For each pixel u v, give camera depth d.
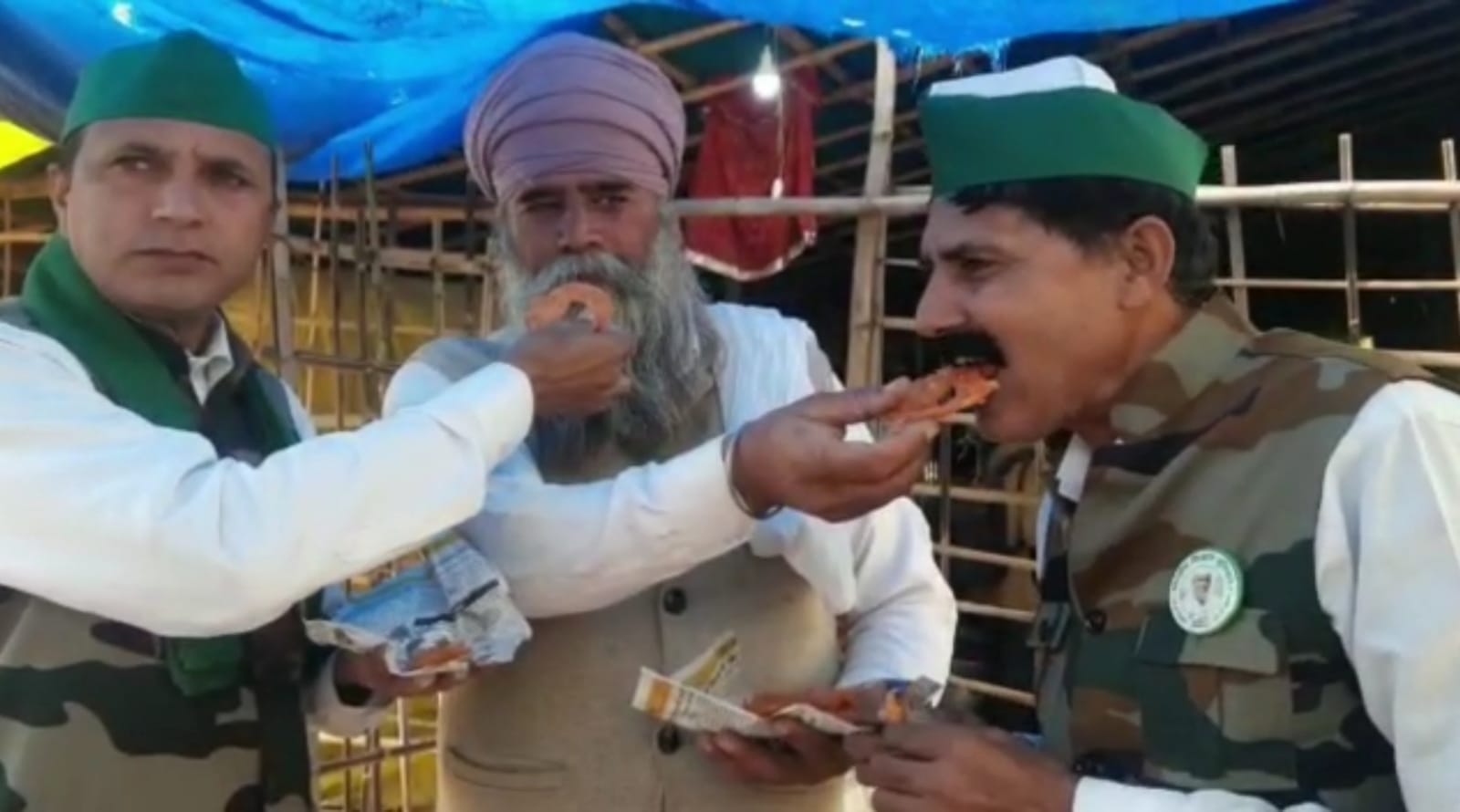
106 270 1.75
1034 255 1.49
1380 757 1.38
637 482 1.79
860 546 2.12
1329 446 1.38
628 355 1.81
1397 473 1.33
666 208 2.15
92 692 1.68
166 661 1.72
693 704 1.78
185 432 1.68
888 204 3.94
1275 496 1.39
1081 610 1.52
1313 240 7.35
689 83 4.54
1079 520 1.53
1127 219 1.48
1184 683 1.42
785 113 4.65
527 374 1.75
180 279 1.76
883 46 3.94
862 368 4.02
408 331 5.14
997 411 1.57
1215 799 1.36
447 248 5.47
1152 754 1.44
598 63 2.11
